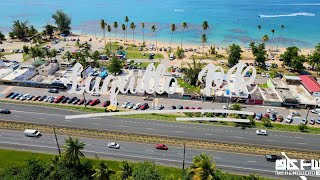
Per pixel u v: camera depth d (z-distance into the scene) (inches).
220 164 4822.8
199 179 3553.2
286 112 6628.9
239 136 5590.6
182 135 5595.5
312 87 7253.9
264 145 5305.1
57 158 4311.0
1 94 7239.2
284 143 5393.7
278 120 6254.9
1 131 5684.1
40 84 7628.0
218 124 6003.9
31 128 5772.6
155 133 5654.5
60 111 6456.7
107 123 5999.0
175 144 5334.6
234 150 5157.5
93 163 4813.0
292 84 7815.0
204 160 3644.2
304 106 6791.3
